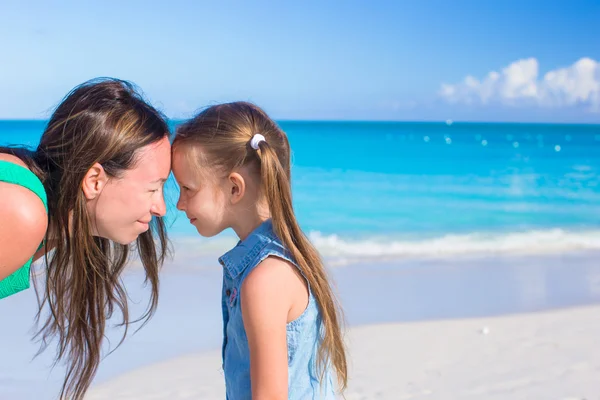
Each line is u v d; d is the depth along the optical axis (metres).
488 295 7.02
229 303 2.11
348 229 11.47
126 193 2.10
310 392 2.08
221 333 5.52
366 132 61.25
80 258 2.15
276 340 1.92
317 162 24.48
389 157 28.56
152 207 2.17
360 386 4.44
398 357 5.02
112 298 2.50
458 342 5.39
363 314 6.22
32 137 43.78
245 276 1.98
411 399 4.24
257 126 2.13
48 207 2.09
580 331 5.69
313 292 2.06
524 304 6.65
